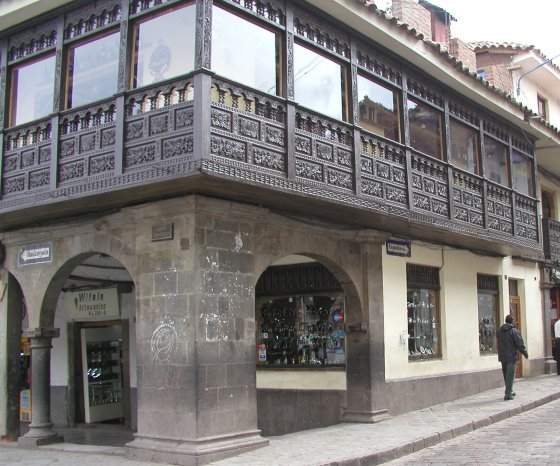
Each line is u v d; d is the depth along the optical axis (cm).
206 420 863
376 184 1119
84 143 959
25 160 1044
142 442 900
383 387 1210
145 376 919
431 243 1437
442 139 1353
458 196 1367
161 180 836
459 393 1461
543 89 2316
